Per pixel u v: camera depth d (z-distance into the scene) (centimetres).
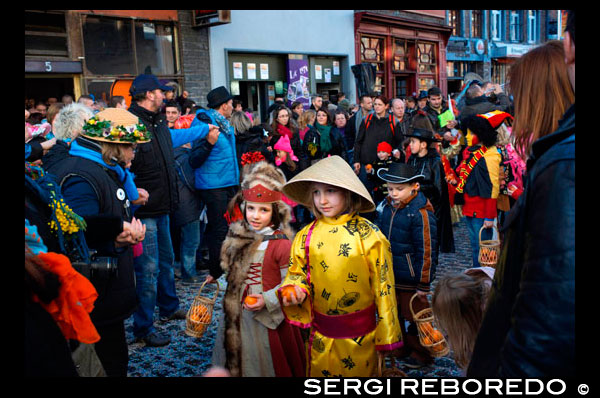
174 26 1068
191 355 377
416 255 336
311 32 1414
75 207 252
